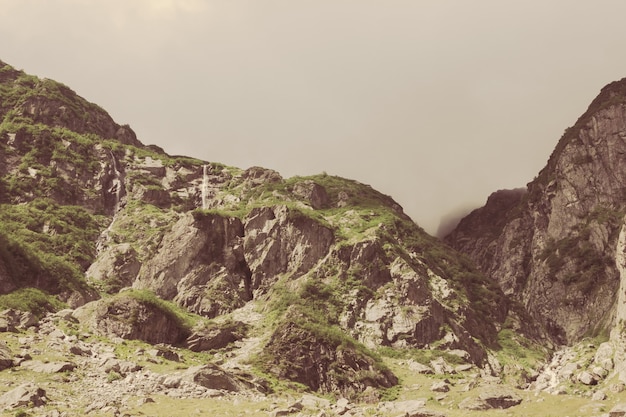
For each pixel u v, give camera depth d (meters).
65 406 64.38
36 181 154.88
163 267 131.88
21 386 65.62
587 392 92.31
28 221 141.12
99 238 150.00
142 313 103.44
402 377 106.06
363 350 108.88
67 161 163.62
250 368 99.31
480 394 86.06
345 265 129.88
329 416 68.88
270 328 113.50
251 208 146.00
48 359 78.31
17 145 161.75
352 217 151.75
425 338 119.25
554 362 132.50
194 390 74.25
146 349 93.62
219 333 109.12
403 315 121.19
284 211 139.75
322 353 104.00
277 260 135.38
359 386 100.25
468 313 132.50
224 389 78.56
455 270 150.50
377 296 124.94
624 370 91.88
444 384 99.50
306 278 129.00
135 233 151.38
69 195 156.88
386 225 148.38
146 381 74.50
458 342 120.44
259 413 67.75
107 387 72.00
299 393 92.81
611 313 153.38
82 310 105.06
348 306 122.62
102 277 133.25
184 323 111.94
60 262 122.88
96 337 95.69
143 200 165.88
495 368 123.56
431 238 165.62
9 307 98.94
